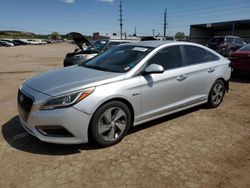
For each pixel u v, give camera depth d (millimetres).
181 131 4520
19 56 24016
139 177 3164
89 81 3760
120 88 3865
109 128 3863
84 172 3258
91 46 12008
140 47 4723
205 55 5453
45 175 3191
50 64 16109
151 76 4277
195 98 5168
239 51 9492
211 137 4297
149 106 4320
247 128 4703
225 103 6242
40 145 3939
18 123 4836
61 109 3459
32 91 3734
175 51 4844
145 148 3889
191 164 3463
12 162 3473
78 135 3576
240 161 3555
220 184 3055
